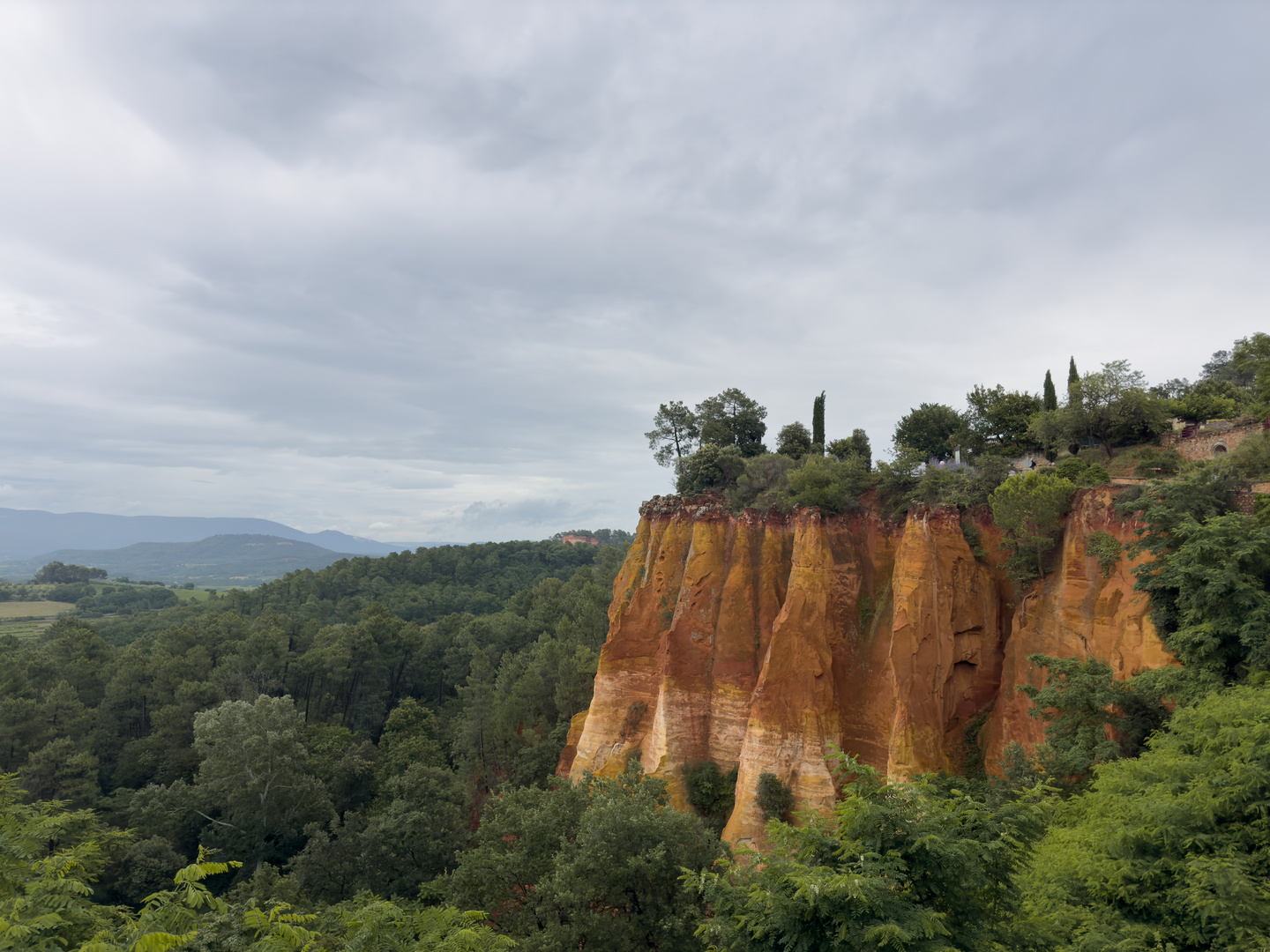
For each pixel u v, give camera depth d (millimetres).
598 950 23875
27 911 14711
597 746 48594
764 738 39312
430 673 94125
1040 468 42688
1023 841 14117
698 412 63469
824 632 41094
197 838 52094
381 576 156375
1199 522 27828
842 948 11875
